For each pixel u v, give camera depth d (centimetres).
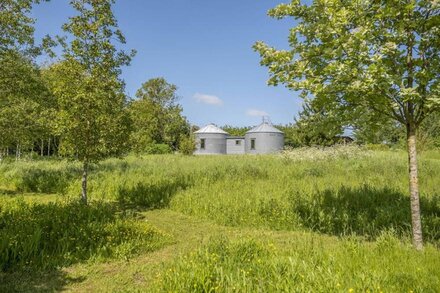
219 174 1342
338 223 717
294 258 425
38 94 1244
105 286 454
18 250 530
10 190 1363
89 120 915
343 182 1080
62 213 728
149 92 5972
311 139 2816
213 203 915
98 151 937
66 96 880
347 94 495
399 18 468
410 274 380
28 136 1275
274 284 357
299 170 1404
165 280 397
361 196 852
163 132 5284
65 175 1454
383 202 821
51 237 593
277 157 2152
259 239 638
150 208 1018
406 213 704
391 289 340
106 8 938
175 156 2805
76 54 906
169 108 5628
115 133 941
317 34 497
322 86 480
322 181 1112
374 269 396
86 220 724
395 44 450
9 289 436
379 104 504
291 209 801
